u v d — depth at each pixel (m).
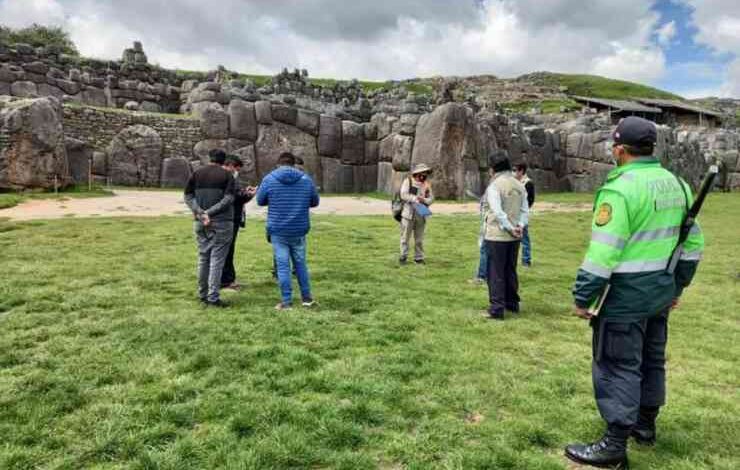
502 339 6.22
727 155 38.44
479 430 4.05
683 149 33.91
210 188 7.04
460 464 3.58
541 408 4.44
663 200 3.48
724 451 3.89
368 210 19.86
